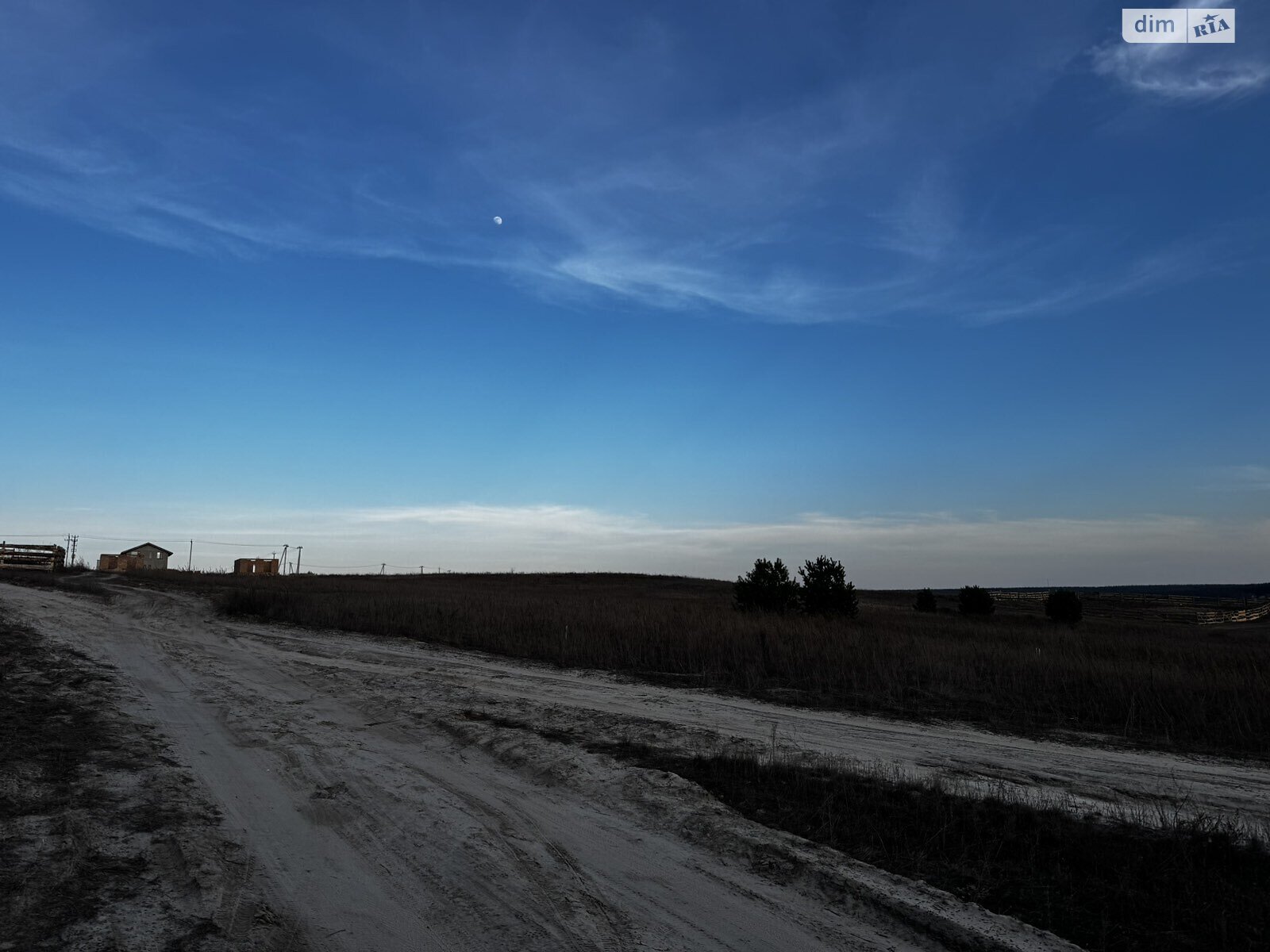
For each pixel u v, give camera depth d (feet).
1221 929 16.94
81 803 22.02
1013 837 22.18
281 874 18.26
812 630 68.90
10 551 165.68
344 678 48.42
